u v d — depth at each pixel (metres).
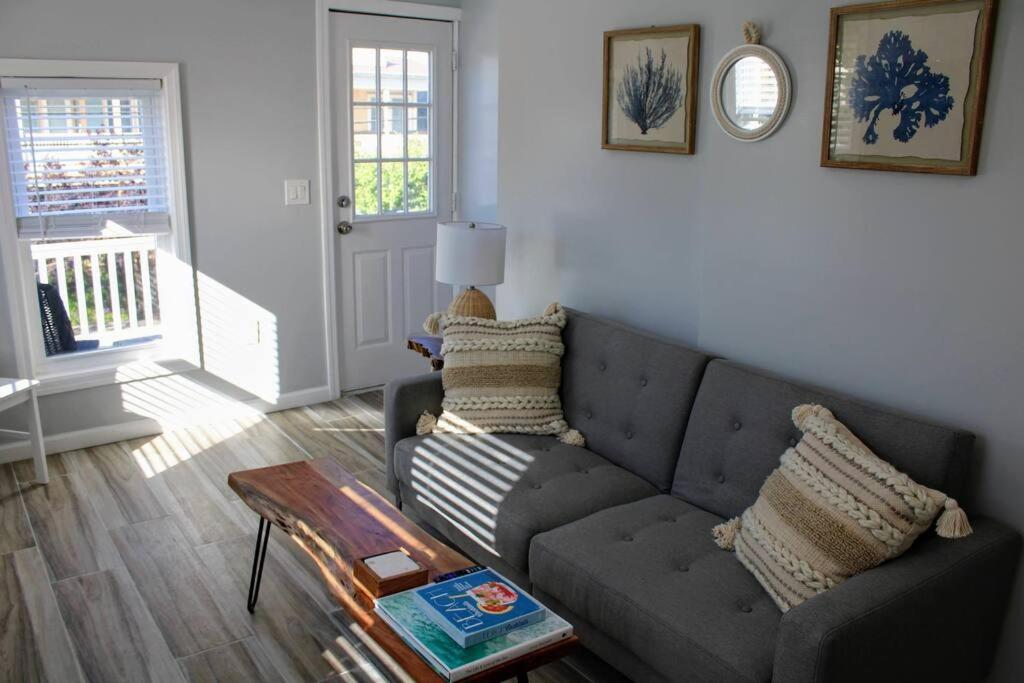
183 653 2.60
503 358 3.22
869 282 2.56
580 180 3.53
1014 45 2.15
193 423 4.38
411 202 4.95
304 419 4.52
